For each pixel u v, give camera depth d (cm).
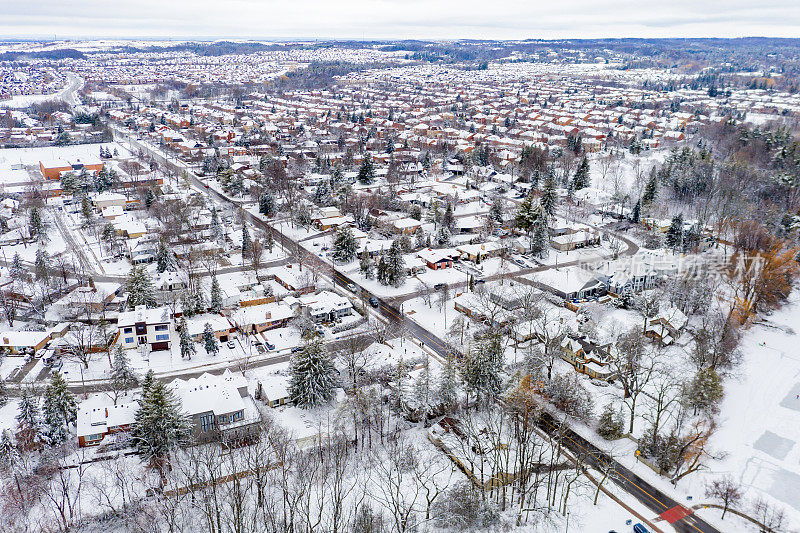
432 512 8219
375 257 17862
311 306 14100
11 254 17662
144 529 7688
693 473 9138
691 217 19862
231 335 13612
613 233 19625
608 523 8125
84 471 9025
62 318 13900
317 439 9775
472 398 10850
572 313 14312
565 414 10119
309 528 7512
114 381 11162
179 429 9100
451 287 15825
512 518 8219
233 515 7681
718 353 11619
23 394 9756
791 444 9719
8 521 7950
